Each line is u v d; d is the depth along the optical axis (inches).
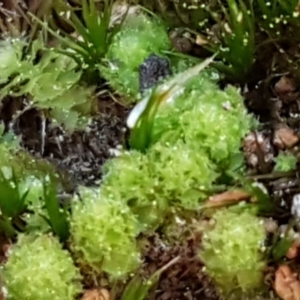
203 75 2.8
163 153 2.6
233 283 2.6
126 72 2.8
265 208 2.6
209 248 2.6
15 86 2.9
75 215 2.6
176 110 2.7
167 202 2.6
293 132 2.8
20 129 2.9
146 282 2.6
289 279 2.6
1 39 3.0
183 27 2.9
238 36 2.7
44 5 2.9
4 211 2.6
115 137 2.9
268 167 2.7
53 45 2.9
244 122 2.7
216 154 2.7
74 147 2.9
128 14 2.9
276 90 2.8
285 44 2.8
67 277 2.5
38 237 2.6
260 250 2.6
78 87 2.9
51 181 2.6
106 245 2.5
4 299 2.6
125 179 2.6
